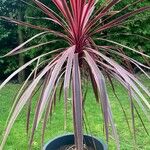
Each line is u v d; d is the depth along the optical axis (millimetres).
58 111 3611
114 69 1364
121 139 2982
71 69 1242
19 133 3129
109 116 1185
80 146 1061
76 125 1088
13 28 4934
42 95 1249
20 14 4820
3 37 4848
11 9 4809
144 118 3438
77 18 1431
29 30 4812
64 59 1271
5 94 4336
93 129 3197
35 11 4656
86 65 1530
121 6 4395
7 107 3820
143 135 3074
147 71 5027
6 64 5066
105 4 1512
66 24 1561
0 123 3355
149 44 5035
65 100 1129
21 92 1375
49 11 1621
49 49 4793
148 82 4547
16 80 5094
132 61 1476
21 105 1191
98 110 3678
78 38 1475
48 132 3133
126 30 4742
